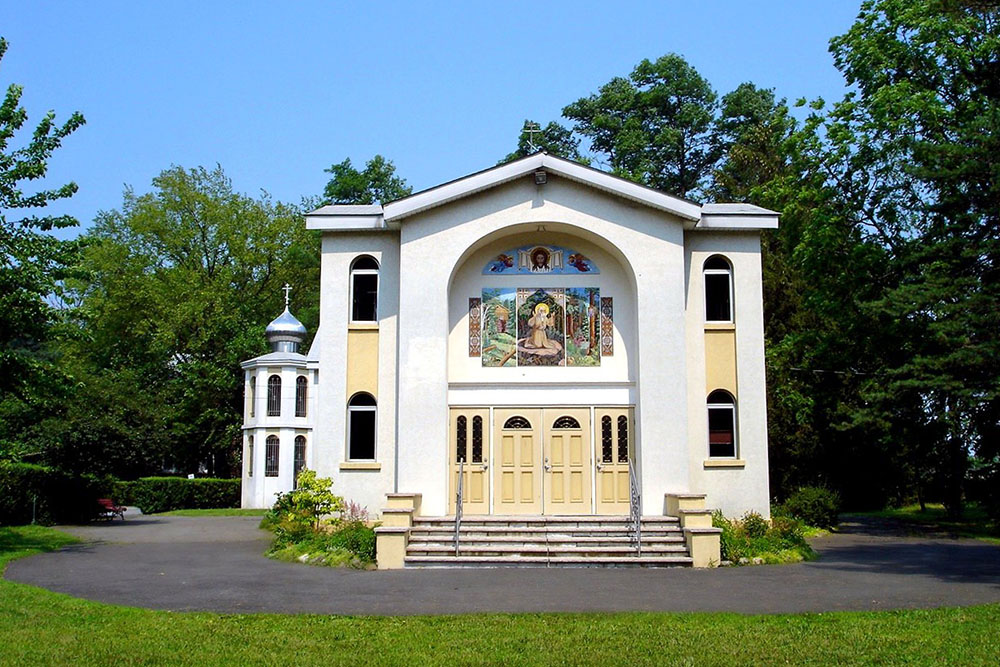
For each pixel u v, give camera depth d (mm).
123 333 55562
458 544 19719
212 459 58031
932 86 30312
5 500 30078
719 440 23312
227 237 55938
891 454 34438
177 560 20469
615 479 23219
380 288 23781
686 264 23750
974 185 24953
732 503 22828
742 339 23438
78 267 23172
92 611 13398
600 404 23484
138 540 25828
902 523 31594
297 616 13133
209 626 12438
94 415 33156
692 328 23500
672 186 51969
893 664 10391
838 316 31000
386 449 23188
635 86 52844
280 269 57219
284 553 20844
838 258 30922
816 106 32594
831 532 28188
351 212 23812
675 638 11625
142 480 45906
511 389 23609
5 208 21766
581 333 23859
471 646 11328
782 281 35625
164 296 54531
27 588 15422
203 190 57344
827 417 33688
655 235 23156
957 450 31797
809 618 12789
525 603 14359
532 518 21438
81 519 33188
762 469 22922
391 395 23422
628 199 23141
